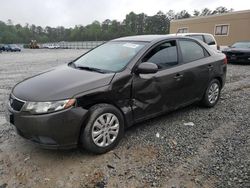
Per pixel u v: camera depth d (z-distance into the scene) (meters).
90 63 4.13
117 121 3.49
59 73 3.72
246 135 3.96
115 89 3.42
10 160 3.23
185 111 5.09
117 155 3.36
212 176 2.91
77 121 3.09
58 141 3.04
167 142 3.72
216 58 5.20
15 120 3.13
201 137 3.90
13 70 11.96
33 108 2.98
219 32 27.39
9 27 111.56
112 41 4.76
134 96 3.66
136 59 3.76
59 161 3.22
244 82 8.23
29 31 115.62
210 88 5.16
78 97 3.10
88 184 2.79
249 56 13.13
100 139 3.34
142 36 4.60
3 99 6.02
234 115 4.89
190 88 4.58
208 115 4.87
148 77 3.79
